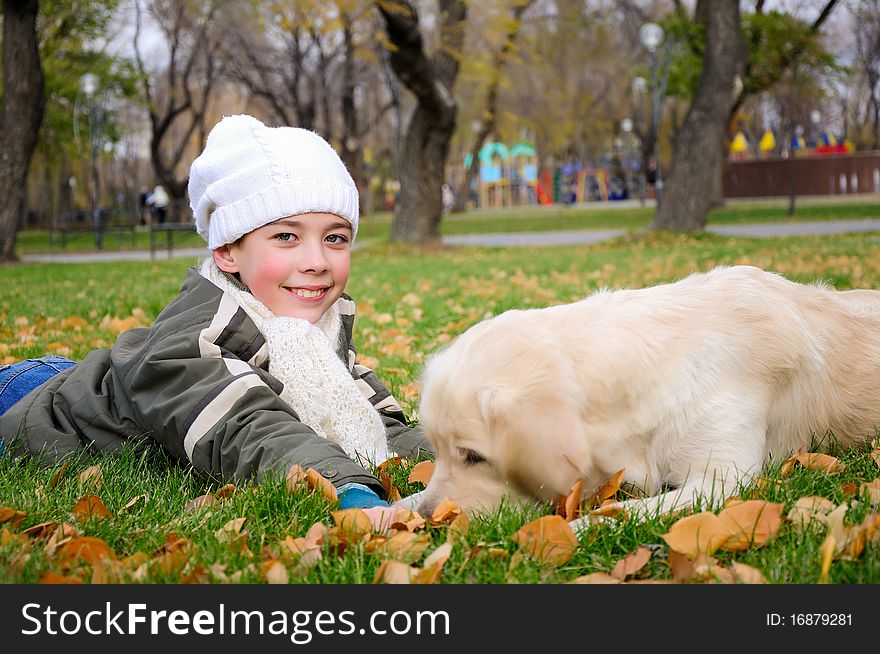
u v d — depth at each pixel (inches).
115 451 134.3
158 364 124.0
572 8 1871.3
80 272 622.5
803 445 123.9
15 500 114.9
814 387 122.9
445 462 105.4
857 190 1780.3
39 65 759.7
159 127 1734.7
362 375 155.3
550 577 90.7
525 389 99.0
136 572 90.8
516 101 2064.5
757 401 112.2
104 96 1412.4
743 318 115.6
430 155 879.1
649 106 2247.8
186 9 1571.1
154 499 116.2
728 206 1472.7
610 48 2094.0
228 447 119.1
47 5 1269.7
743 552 93.7
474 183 2815.0
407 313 349.7
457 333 291.0
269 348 132.1
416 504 108.2
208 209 137.9
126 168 2559.1
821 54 1353.3
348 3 802.8
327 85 1771.7
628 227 1158.3
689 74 1280.8
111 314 343.3
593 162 2906.0
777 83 1558.8
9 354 241.8
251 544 100.3
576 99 2133.4
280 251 134.0
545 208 2187.5
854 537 90.8
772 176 1818.4
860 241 691.4
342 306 151.3
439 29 928.3
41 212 2472.9
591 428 102.6
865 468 119.9
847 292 143.2
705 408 107.8
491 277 510.6
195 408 120.4
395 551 94.0
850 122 2775.6
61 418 139.2
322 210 134.3
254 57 1705.2
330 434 130.2
